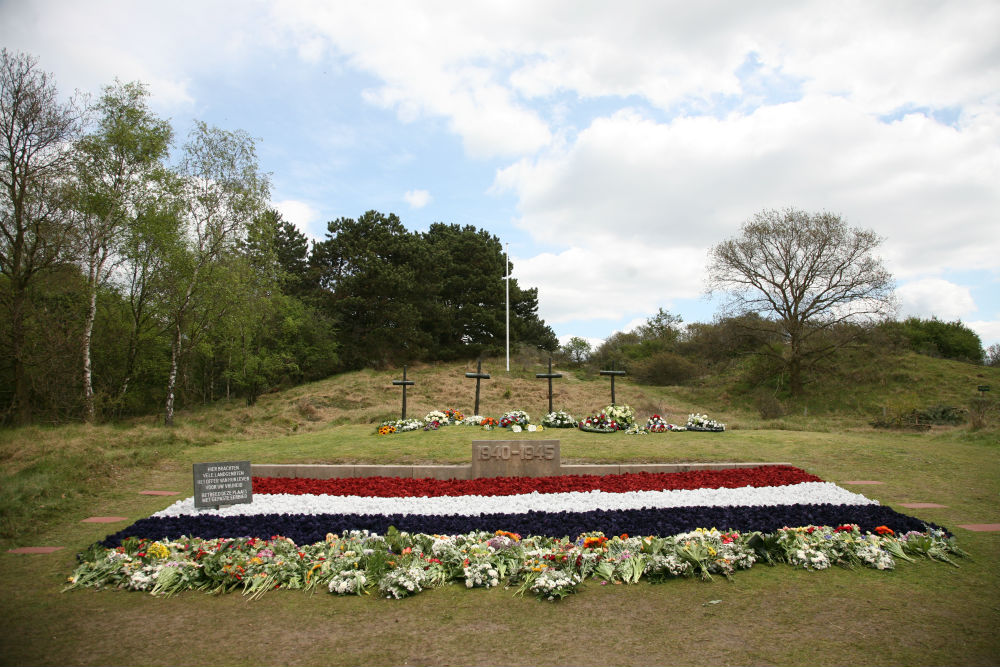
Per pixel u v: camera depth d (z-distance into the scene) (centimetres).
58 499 972
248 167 2594
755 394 3847
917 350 4606
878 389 3591
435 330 4722
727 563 618
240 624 513
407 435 1623
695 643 469
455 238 5288
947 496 985
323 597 573
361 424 1992
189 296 2469
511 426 1689
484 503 892
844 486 1058
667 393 4022
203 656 454
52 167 2267
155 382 3528
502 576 606
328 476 1155
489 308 4972
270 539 689
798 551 648
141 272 2531
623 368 4900
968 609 529
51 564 679
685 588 586
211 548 655
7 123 2184
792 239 3628
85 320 2506
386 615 529
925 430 2380
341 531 721
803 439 1558
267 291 3030
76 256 2341
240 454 1437
